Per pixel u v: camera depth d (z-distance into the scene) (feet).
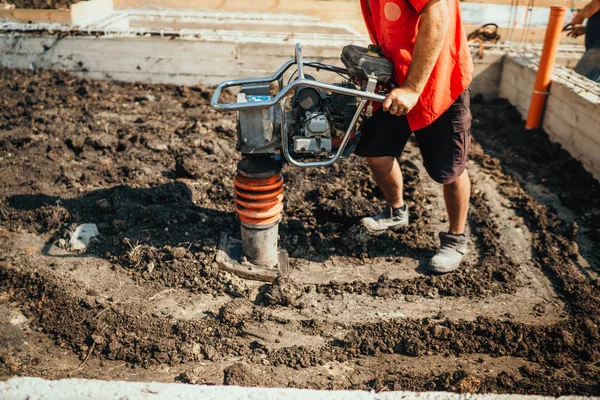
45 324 11.28
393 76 11.19
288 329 11.39
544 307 12.20
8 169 15.64
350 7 26.25
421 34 10.16
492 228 14.62
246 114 10.93
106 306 11.57
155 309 11.64
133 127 18.42
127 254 12.82
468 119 11.62
